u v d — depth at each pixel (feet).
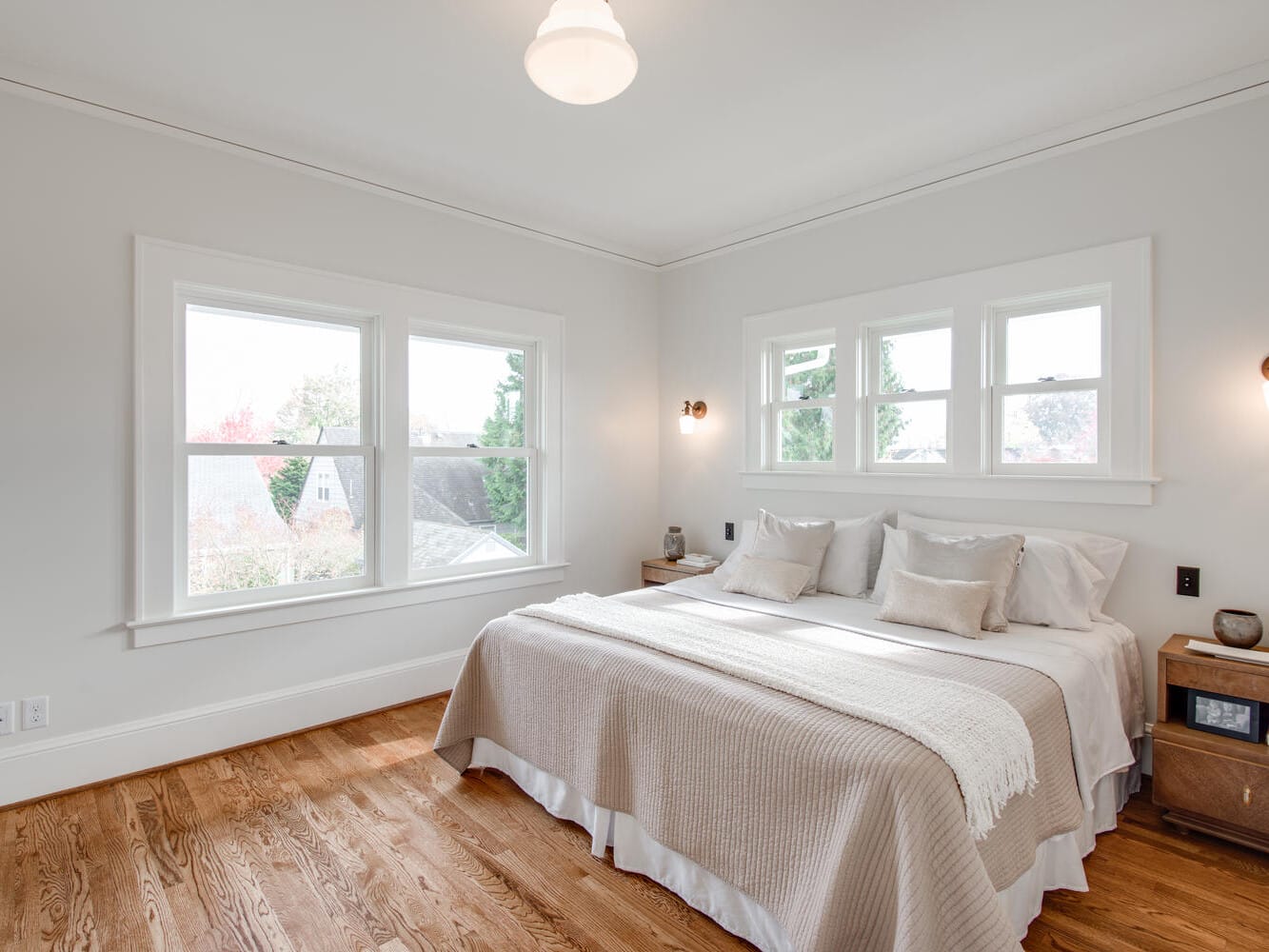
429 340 10.91
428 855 6.44
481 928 5.43
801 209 11.44
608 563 13.29
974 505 9.53
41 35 6.61
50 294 7.37
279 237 9.02
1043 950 5.12
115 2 6.09
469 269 11.07
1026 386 9.18
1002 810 4.96
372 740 9.10
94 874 6.07
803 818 4.79
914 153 9.30
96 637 7.70
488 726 8.02
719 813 5.34
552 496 12.31
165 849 6.48
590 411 12.94
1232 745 6.45
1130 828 6.91
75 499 7.54
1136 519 8.17
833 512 11.21
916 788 4.31
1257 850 6.42
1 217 7.08
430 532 10.91
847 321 10.94
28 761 7.28
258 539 9.14
